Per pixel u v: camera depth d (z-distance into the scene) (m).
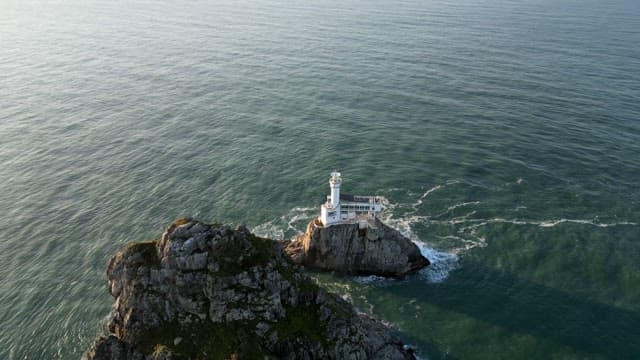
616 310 77.69
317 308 66.75
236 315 62.19
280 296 65.25
